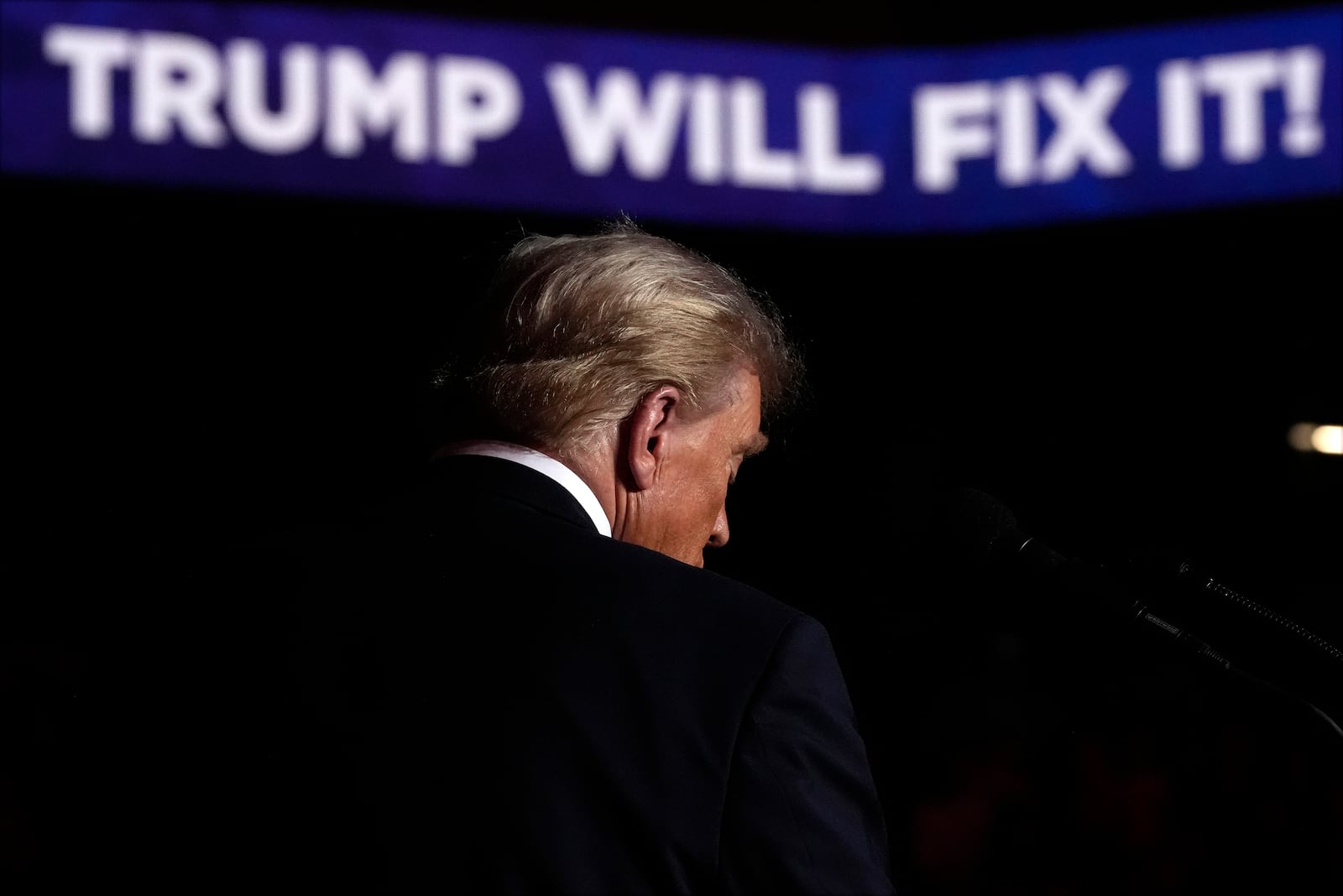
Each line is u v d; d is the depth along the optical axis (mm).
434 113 7734
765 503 11188
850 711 1547
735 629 1523
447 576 1581
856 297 10234
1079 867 8406
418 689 1495
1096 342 10867
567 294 1788
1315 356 10680
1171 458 11320
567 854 1402
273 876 1472
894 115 8734
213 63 7301
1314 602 11117
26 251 8359
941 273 10039
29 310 8875
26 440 9367
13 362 9102
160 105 7188
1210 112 8242
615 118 8141
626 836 1415
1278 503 11203
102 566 9492
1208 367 10984
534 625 1512
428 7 7758
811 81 8633
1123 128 8445
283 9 7441
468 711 1470
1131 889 8258
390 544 1646
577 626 1505
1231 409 11141
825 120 8664
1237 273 9945
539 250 1878
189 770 1566
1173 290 10266
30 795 7137
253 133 7363
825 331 10453
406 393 9508
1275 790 7902
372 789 1453
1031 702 10250
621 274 1808
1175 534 11344
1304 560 11172
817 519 11117
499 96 7883
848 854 1437
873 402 10953
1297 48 8047
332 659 1547
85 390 9359
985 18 8727
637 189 8180
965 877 8492
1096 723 9641
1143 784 8602
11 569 9328
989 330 10703
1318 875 6398
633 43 8195
